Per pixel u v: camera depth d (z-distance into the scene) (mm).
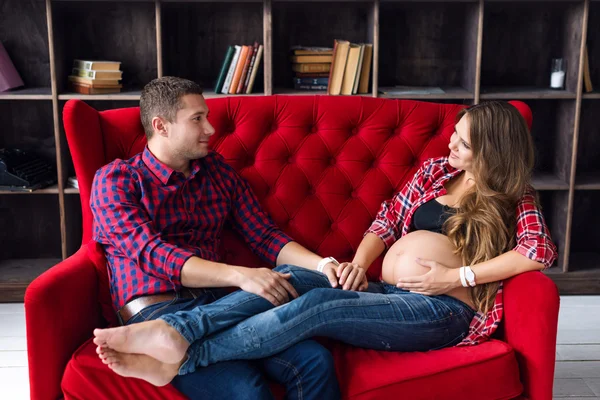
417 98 3234
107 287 1970
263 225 2133
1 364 2646
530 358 1789
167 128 1952
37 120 3443
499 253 1937
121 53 3426
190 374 1678
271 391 1722
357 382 1700
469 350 1814
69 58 3385
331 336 1784
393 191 2258
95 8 3355
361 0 3164
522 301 1812
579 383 2514
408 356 1800
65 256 3271
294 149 2250
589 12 3408
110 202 1924
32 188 3191
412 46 3482
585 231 3623
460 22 3451
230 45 3453
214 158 2127
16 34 3363
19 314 3129
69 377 1716
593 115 3516
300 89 3275
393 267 2027
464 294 1932
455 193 2084
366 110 2283
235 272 1819
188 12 3410
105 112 2211
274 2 3316
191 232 2018
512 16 3438
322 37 3463
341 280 1934
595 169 3572
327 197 2230
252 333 1685
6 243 3574
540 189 3250
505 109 1962
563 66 3342
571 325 2998
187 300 1888
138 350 1621
